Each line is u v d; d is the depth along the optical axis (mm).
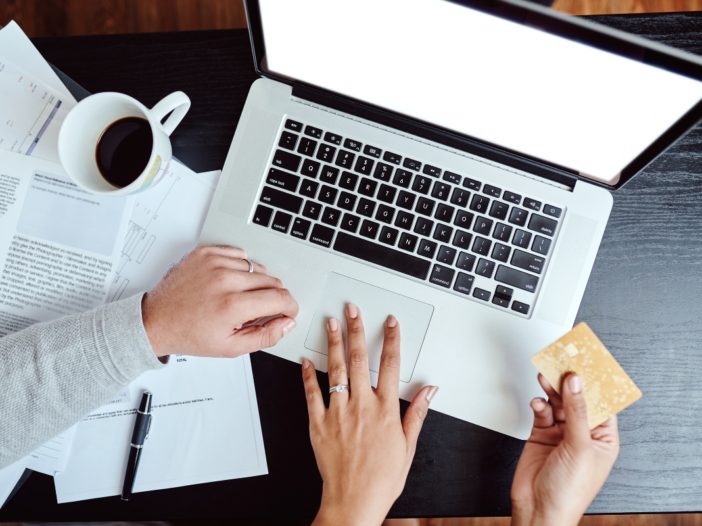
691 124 433
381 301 587
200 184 606
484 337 582
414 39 443
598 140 500
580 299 580
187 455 590
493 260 579
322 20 457
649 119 447
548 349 543
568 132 504
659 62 384
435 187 579
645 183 611
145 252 605
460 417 583
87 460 586
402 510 592
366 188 582
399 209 581
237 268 571
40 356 507
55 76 603
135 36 623
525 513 552
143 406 578
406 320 585
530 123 511
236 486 594
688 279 605
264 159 590
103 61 622
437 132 569
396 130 583
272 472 593
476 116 529
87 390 516
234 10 1034
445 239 579
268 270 591
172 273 573
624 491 586
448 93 507
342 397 567
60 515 586
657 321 604
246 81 623
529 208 579
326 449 559
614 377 538
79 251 597
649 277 606
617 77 412
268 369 602
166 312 548
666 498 583
